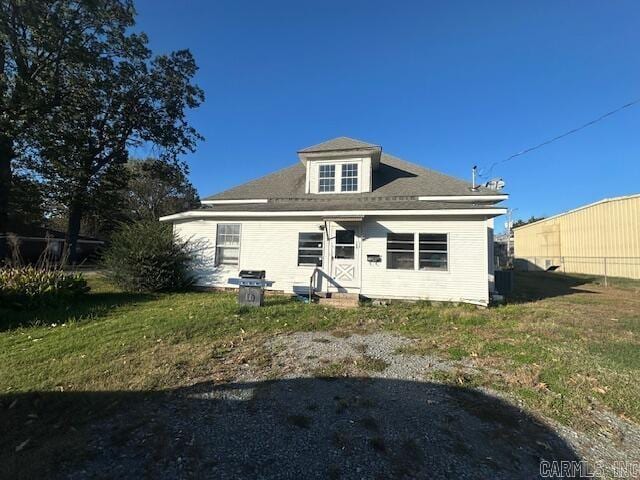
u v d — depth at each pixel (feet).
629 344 20.58
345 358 18.31
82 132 69.05
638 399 13.62
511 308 33.55
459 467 9.78
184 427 11.57
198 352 18.95
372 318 28.07
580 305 35.65
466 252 36.45
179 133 85.20
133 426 11.63
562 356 18.30
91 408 12.84
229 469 9.54
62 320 26.40
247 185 55.67
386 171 54.95
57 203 78.18
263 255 42.29
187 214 43.93
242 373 16.24
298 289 38.37
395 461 9.98
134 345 20.06
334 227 40.29
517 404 13.32
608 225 73.46
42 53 63.98
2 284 29.04
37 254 94.07
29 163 66.64
